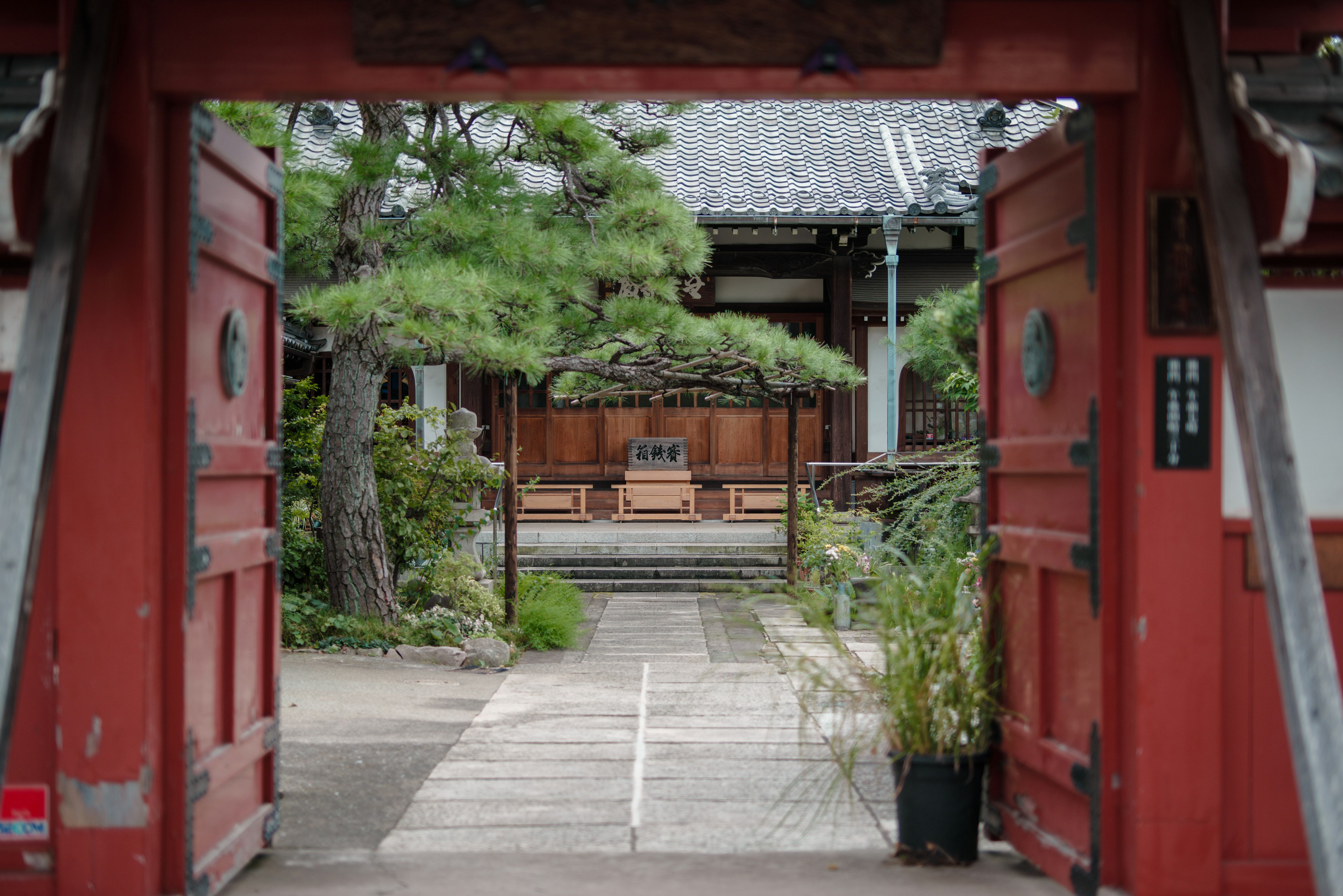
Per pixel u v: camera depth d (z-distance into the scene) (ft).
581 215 31.71
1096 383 11.16
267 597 13.66
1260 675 11.00
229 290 12.47
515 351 24.88
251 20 10.81
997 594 13.74
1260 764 10.96
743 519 58.39
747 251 56.80
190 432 11.07
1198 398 10.81
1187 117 10.51
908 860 13.26
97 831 10.61
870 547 43.70
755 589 44.96
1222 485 10.89
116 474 10.59
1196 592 10.80
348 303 23.79
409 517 34.06
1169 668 10.77
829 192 55.62
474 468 33.63
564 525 56.65
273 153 14.08
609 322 30.94
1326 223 10.39
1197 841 10.74
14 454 9.10
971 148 61.72
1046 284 12.51
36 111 10.05
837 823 14.99
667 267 30.30
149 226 10.64
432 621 30.25
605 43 10.77
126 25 10.63
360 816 15.21
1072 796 11.84
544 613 32.73
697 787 16.84
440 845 13.94
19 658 8.73
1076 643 11.72
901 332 57.77
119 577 10.59
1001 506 13.79
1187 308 10.82
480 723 21.47
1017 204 13.29
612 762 18.39
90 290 10.55
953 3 10.95
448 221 26.84
